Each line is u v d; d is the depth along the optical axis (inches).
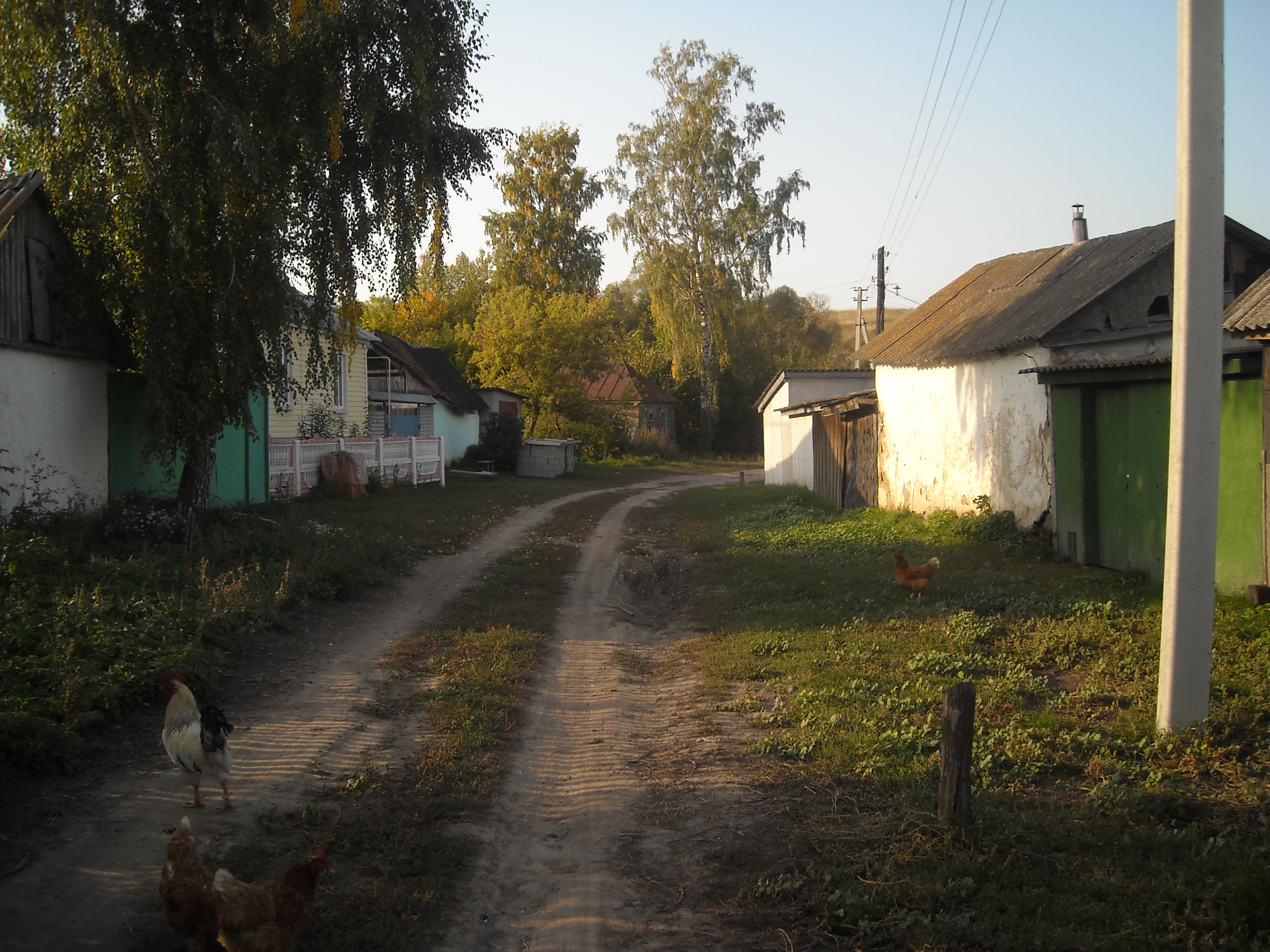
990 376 622.5
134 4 445.1
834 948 163.6
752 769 250.2
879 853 191.9
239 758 251.1
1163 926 159.2
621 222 1688.0
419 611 450.3
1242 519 385.1
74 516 473.1
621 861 204.2
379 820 213.2
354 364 1075.3
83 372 526.3
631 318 3024.1
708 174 1637.6
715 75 1642.5
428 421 1338.6
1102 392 494.0
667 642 421.4
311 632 394.3
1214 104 247.1
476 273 2438.5
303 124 489.1
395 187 544.4
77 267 494.3
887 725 270.4
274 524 588.1
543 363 1630.2
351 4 486.3
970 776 194.4
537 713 310.2
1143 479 456.4
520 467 1455.5
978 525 609.6
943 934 159.0
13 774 222.4
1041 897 169.6
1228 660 306.8
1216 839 188.7
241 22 463.5
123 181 467.2
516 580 541.6
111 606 342.3
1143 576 452.1
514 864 203.2
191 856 157.3
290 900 150.3
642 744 280.8
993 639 360.8
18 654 285.7
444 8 528.4
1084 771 234.7
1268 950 148.6
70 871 184.1
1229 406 391.9
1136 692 287.4
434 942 168.2
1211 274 248.8
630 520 899.4
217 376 498.6
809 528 739.4
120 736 259.8
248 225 496.4
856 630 389.1
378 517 743.1
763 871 192.2
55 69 443.2
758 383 2342.5
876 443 836.0
